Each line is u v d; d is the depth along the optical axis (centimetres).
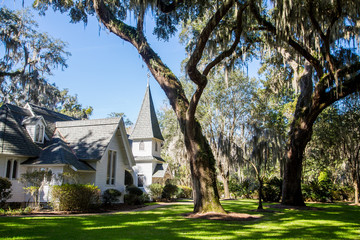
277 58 1792
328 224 911
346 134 2086
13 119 1667
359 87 1366
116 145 1958
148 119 2997
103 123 1916
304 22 1191
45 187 1517
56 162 1502
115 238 620
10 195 1363
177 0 1202
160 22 1425
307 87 1622
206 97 2803
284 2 995
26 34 2494
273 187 2339
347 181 2941
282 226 856
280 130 2417
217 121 2928
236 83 2739
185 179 3747
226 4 995
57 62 2769
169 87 1312
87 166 1659
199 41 1038
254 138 1494
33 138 1652
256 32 1617
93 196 1423
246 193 2900
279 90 2145
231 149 1755
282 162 1930
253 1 1095
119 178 1975
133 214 1236
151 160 2802
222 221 966
